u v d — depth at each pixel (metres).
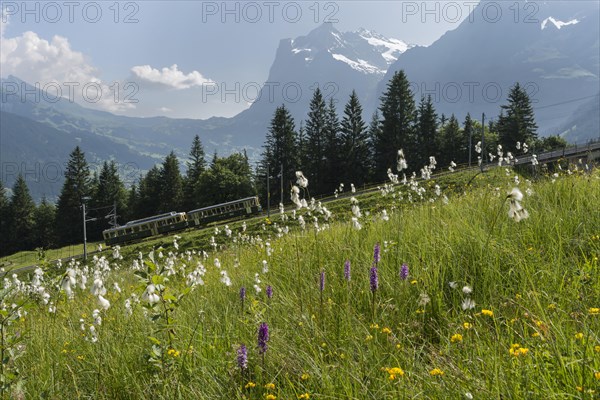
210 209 63.00
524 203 6.53
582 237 4.81
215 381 3.32
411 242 5.79
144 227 61.66
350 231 7.29
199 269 6.70
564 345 2.76
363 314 4.12
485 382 2.54
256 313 4.36
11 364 3.88
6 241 102.56
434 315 3.96
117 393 3.62
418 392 2.61
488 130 96.31
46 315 5.77
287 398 2.93
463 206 7.55
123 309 5.85
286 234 9.50
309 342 3.58
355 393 2.76
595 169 8.76
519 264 4.29
